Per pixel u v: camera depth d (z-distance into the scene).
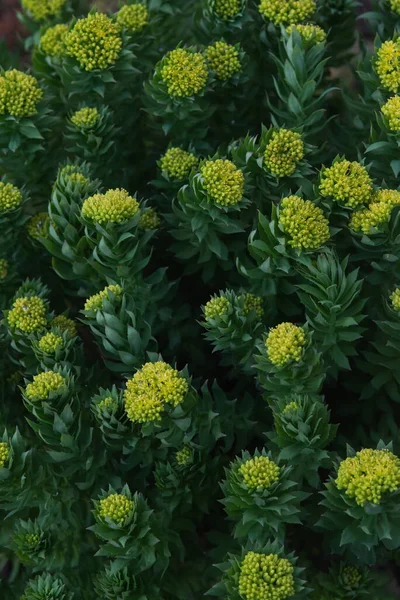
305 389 1.03
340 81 1.24
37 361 1.11
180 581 1.10
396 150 1.10
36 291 1.13
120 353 1.05
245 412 1.11
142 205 1.12
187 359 1.19
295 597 1.00
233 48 1.15
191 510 1.11
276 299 1.10
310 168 1.14
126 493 1.02
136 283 1.10
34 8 1.29
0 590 1.12
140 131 1.24
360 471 0.99
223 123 1.21
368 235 1.07
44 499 1.07
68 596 1.05
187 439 1.05
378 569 1.13
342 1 1.19
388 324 1.06
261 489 0.99
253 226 1.12
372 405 1.16
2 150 1.16
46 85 1.23
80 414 1.06
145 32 1.21
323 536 1.12
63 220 1.08
